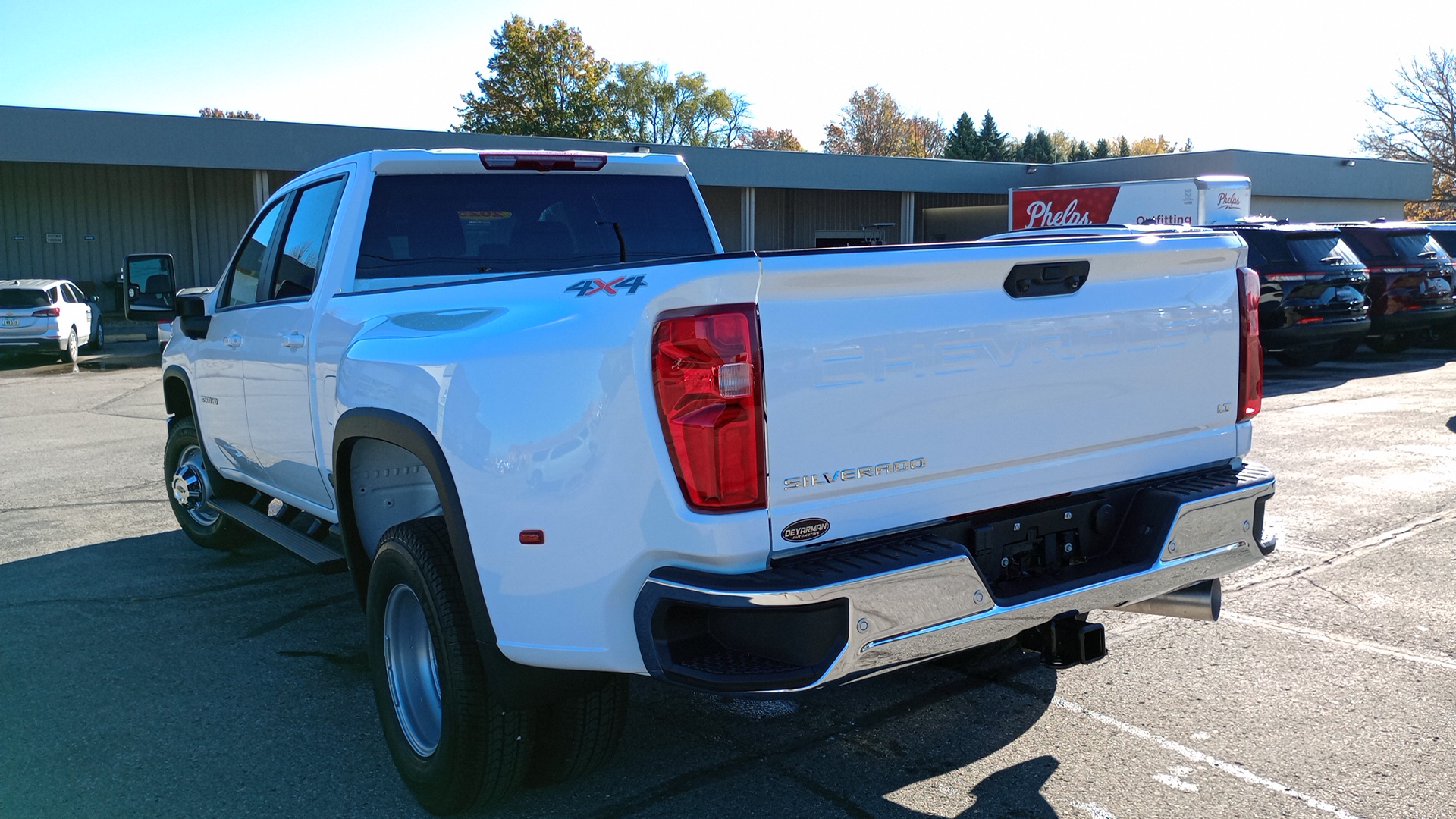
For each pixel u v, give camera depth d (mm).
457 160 4285
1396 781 3250
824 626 2414
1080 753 3480
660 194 4848
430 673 3229
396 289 3551
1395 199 42438
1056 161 91062
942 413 2697
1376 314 15945
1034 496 2930
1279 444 9109
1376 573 5441
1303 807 3100
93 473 8938
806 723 3783
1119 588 2957
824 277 2461
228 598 5367
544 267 4504
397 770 3426
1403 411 10883
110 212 30109
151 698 4070
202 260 31094
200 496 5969
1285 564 5625
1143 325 3107
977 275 2727
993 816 3078
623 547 2527
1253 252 14453
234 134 26797
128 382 17109
